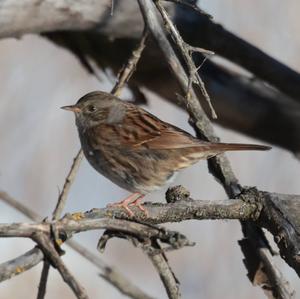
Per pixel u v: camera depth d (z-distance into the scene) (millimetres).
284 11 13531
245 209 7473
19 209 7902
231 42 10617
